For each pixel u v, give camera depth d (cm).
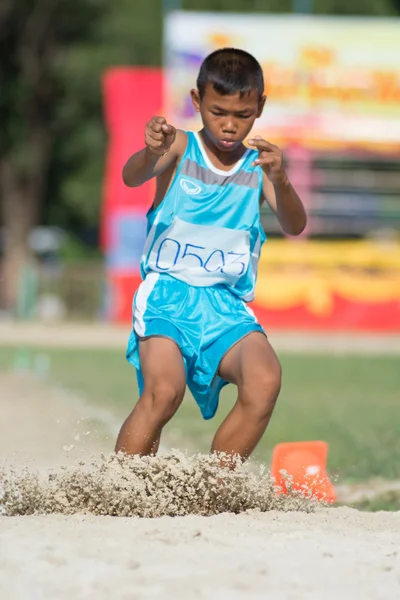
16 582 826
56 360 4544
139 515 1134
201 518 1095
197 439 2214
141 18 9325
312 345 5669
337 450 2072
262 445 2145
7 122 9456
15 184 9488
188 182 1254
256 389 1171
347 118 6350
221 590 819
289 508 1242
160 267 1260
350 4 9619
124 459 1155
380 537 1071
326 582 861
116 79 6488
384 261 6650
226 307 1248
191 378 1239
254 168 1272
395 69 6344
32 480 1183
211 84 1199
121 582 830
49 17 9219
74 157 9756
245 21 6250
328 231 6756
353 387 3672
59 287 7225
